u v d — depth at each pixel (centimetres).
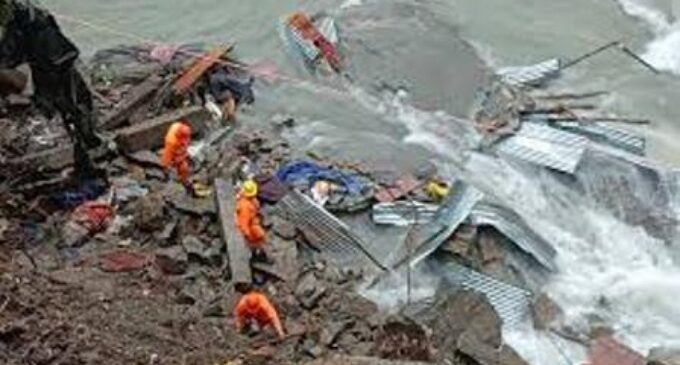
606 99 2956
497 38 3161
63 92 2362
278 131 2802
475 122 2842
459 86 2955
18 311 2008
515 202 2633
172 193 2495
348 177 2623
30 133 2623
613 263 2536
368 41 3069
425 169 2700
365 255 2459
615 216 2634
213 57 2931
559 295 2444
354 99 2925
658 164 2720
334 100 2916
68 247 2344
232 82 2897
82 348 1945
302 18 3100
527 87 2978
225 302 2239
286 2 3266
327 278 2373
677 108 2941
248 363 2017
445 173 2697
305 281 2338
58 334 1962
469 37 3153
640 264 2539
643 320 2411
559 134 2777
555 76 3022
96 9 3241
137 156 2608
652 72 3066
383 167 2702
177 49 3025
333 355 2072
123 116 2723
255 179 2578
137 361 1958
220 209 2422
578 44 3159
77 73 2392
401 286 2398
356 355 2119
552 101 2919
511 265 2480
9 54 2305
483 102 2900
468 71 3005
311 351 2128
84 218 2411
